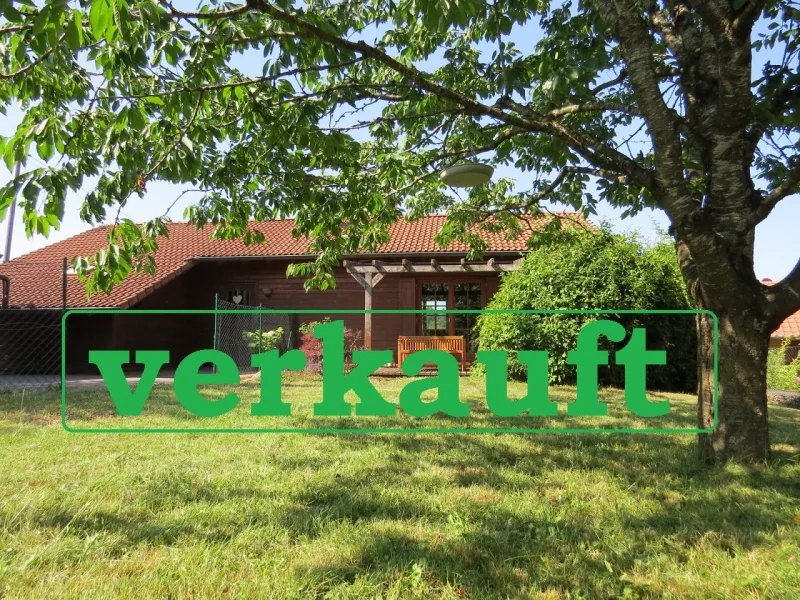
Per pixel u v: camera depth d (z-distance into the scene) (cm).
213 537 272
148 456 418
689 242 352
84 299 1264
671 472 380
